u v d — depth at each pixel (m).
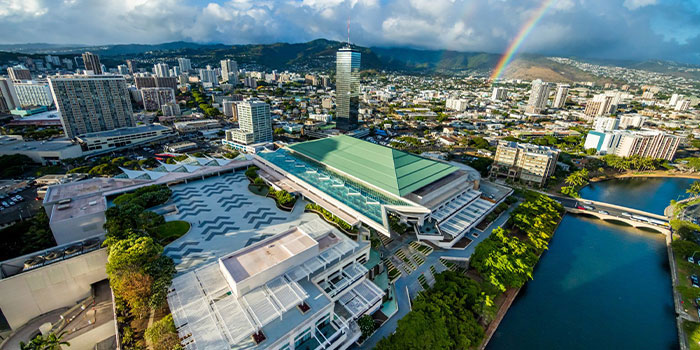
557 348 97.56
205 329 73.31
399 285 113.62
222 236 125.19
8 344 87.69
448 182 157.75
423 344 80.31
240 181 180.75
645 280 130.00
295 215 143.12
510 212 167.75
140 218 115.25
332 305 84.56
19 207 162.62
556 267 136.00
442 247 133.38
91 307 97.25
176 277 93.94
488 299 97.69
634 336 103.38
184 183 176.25
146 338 74.31
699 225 161.50
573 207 186.25
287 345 75.38
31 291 92.94
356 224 126.56
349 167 153.88
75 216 119.56
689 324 101.88
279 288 84.75
